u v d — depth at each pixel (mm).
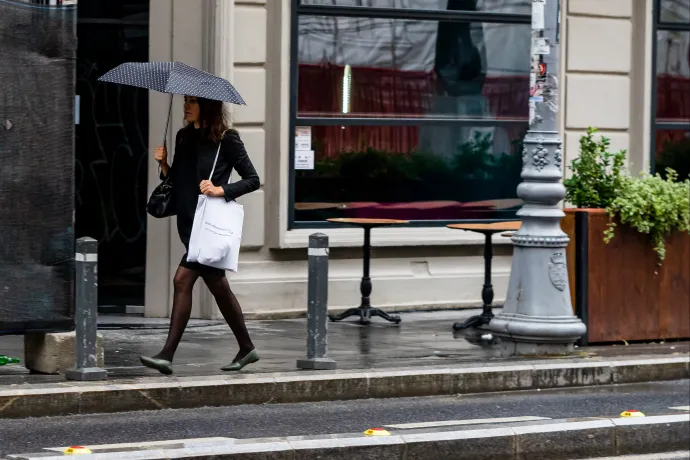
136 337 24328
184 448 15523
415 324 27203
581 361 22594
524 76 30562
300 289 27844
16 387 18266
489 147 30234
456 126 29781
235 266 20125
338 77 28359
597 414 19656
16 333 19391
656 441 18203
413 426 17781
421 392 20859
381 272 28812
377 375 20531
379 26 28766
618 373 22688
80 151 27609
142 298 27531
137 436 16906
